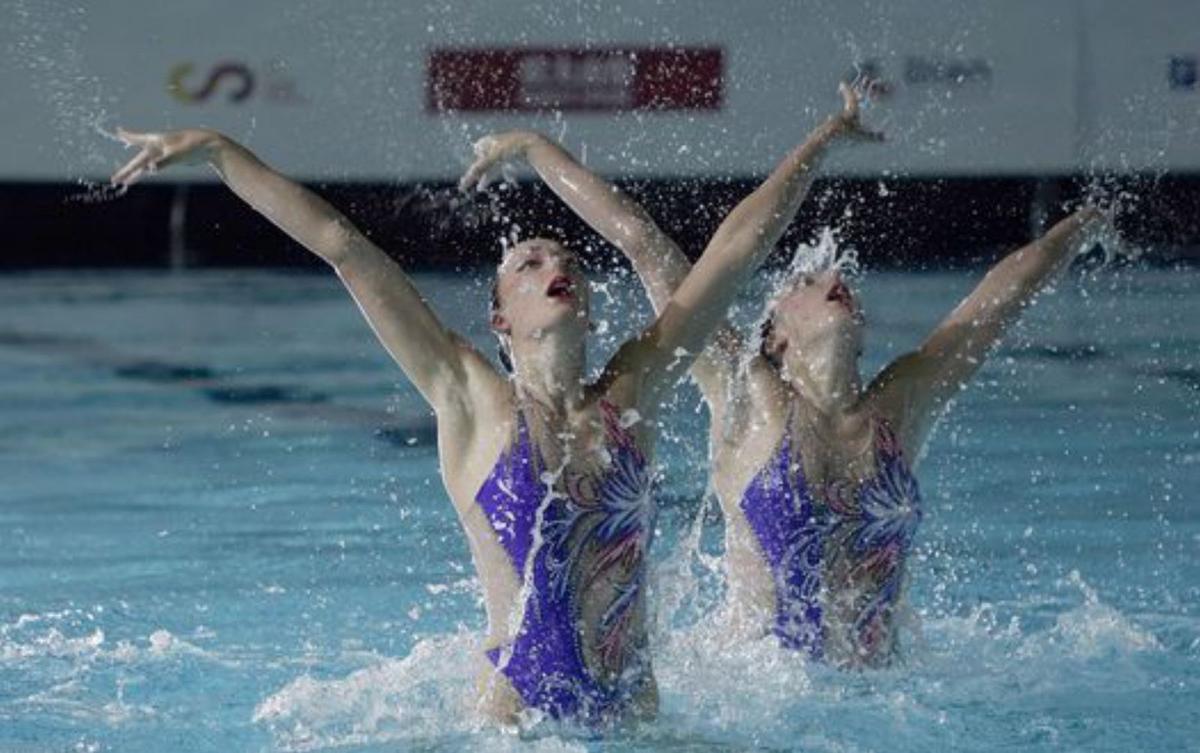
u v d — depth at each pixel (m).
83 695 9.85
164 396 19.03
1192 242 26.53
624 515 9.02
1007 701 9.56
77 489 15.34
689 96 26.11
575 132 26.36
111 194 27.75
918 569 12.72
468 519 9.18
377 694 9.62
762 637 10.28
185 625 11.42
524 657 9.05
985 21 26.00
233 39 26.66
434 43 26.53
